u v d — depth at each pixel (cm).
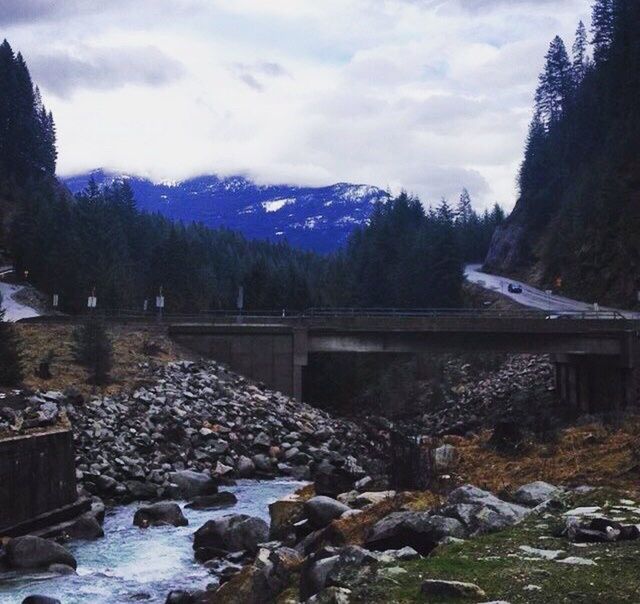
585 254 10156
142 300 11025
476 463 1891
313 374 6712
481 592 829
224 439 3772
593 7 14125
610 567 912
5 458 2042
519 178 15675
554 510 1266
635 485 1463
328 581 928
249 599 1112
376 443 3112
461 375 7831
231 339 5528
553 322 5450
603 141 12512
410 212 17875
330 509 1592
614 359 5594
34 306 9681
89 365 4331
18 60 18512
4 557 1777
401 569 943
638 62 11531
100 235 12381
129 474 2903
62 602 1530
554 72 16438
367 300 11562
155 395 4203
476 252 17050
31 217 11869
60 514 2230
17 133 17400
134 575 1723
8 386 3600
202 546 1892
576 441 2000
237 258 19850
